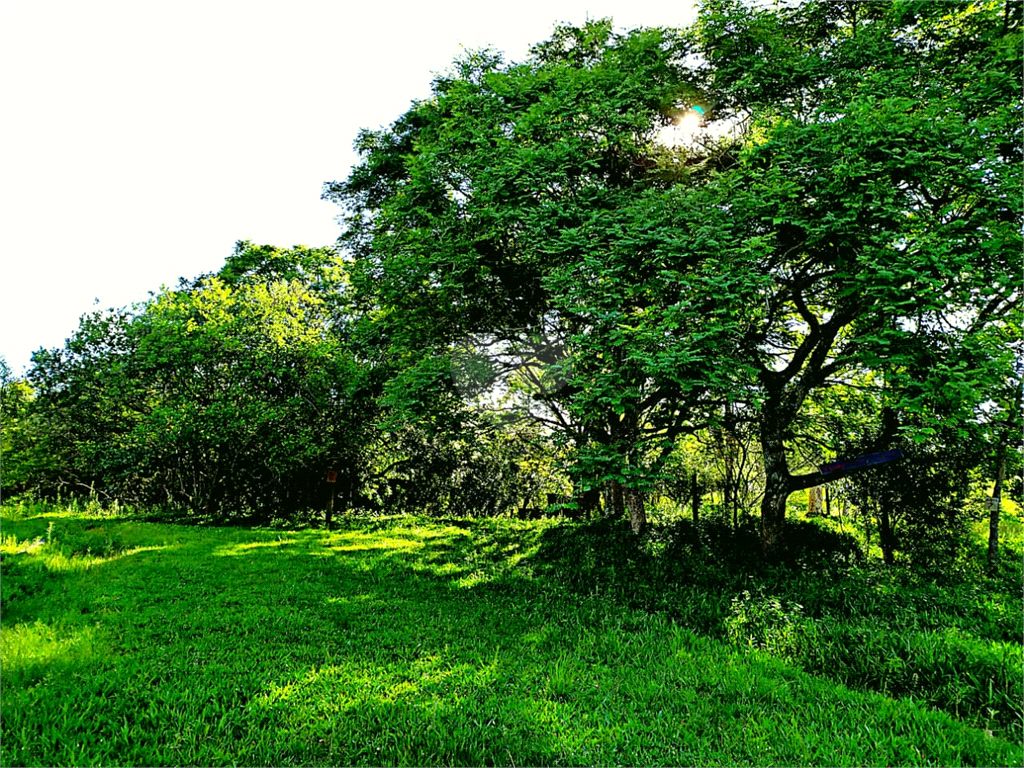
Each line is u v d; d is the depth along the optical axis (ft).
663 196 29.30
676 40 38.58
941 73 30.89
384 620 23.13
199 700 15.76
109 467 58.13
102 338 63.98
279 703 15.75
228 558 34.88
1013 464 35.01
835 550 35.63
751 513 46.09
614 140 33.60
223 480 62.23
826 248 28.50
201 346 53.83
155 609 23.88
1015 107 26.99
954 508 34.73
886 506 35.14
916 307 25.46
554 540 40.45
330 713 15.33
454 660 19.10
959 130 25.75
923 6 31.71
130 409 62.95
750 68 33.96
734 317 27.25
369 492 62.39
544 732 14.53
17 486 66.44
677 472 46.14
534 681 17.61
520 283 37.63
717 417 32.55
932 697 16.14
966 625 20.98
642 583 29.07
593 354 28.58
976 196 27.12
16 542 34.78
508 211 31.63
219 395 54.60
